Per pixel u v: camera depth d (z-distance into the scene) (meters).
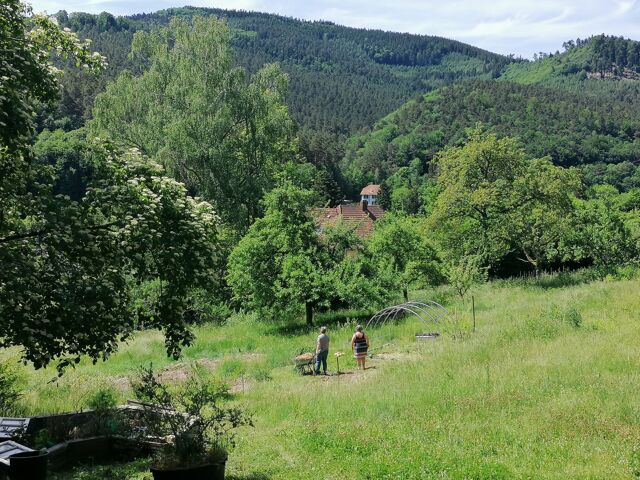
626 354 16.28
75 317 9.83
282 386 18.97
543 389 13.80
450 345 21.20
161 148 41.88
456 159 43.09
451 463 9.48
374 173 155.38
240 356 25.81
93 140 12.50
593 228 42.75
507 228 40.97
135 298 12.23
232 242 41.53
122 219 11.50
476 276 29.94
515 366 16.31
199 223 11.96
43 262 10.79
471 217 42.72
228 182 42.94
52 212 10.50
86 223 11.05
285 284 32.62
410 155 160.75
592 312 24.05
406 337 26.73
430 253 35.78
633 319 22.08
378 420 13.07
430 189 65.94
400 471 9.34
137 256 11.62
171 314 11.84
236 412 10.23
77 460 10.96
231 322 36.62
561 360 16.39
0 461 9.02
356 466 9.84
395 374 18.16
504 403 13.03
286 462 10.55
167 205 11.90
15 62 10.77
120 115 45.47
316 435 12.05
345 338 28.05
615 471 8.56
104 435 11.35
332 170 125.06
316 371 21.56
